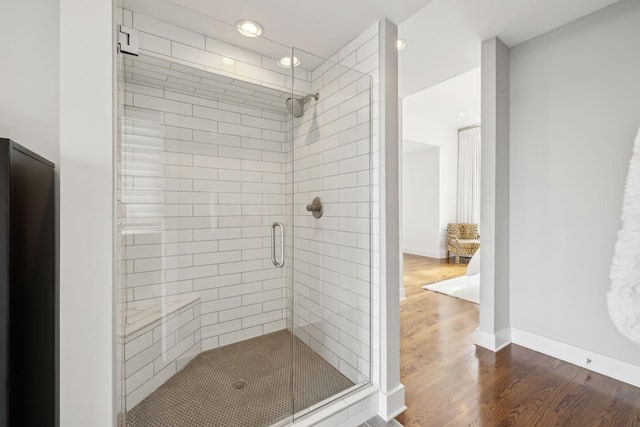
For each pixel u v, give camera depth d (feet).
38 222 2.41
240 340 7.41
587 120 6.43
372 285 5.26
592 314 6.37
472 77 12.21
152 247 5.88
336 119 5.73
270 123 7.84
